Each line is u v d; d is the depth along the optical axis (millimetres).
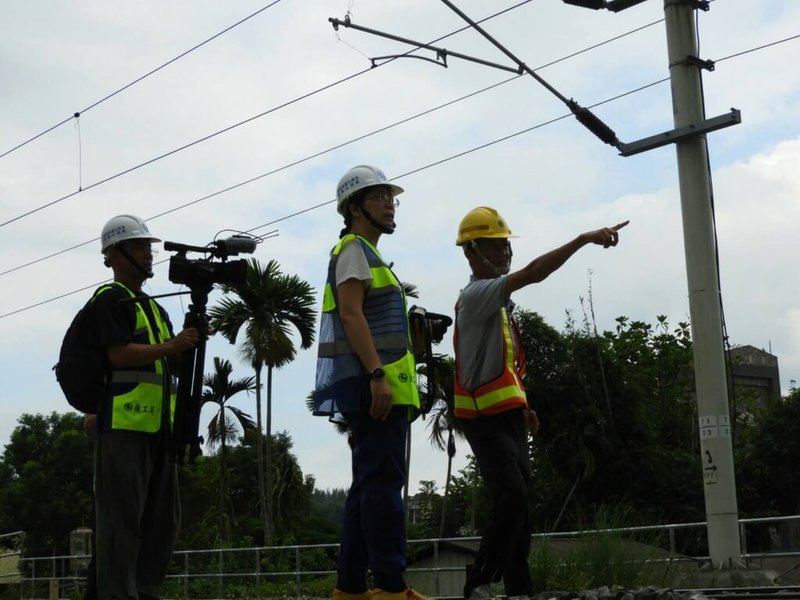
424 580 12266
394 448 5148
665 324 47031
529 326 39438
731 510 9281
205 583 18594
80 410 5805
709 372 9594
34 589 17922
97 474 5695
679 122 9906
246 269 5801
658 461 38375
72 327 5719
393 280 5285
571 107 10453
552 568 7309
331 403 5223
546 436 39312
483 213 6512
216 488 51219
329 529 52188
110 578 5578
